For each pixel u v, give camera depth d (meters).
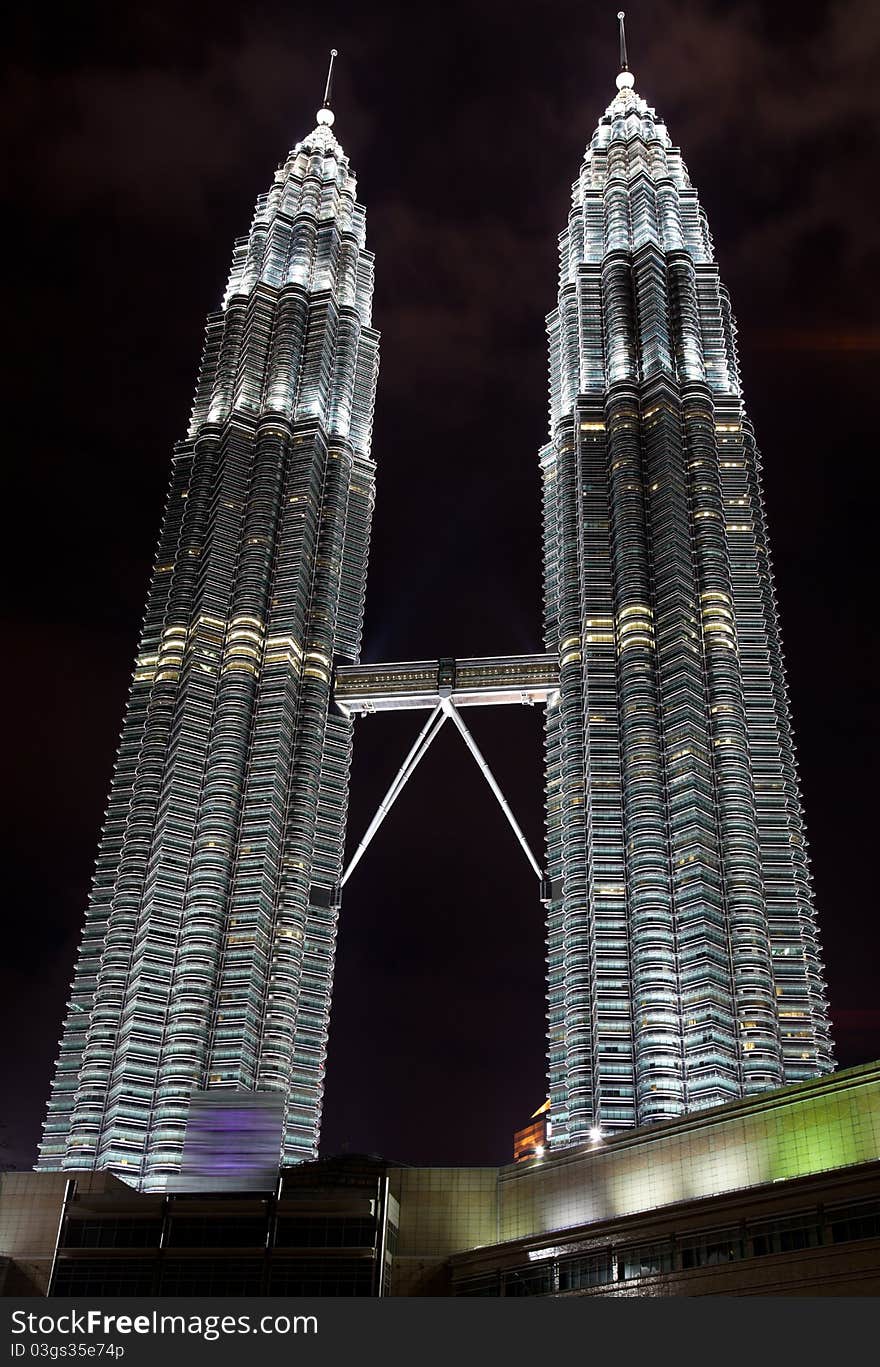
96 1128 182.88
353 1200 126.75
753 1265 101.38
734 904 190.12
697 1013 178.88
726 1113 118.00
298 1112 196.12
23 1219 134.12
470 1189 134.12
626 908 194.88
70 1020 199.88
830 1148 108.69
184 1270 123.56
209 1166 130.38
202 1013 191.88
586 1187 125.81
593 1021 186.75
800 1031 181.50
